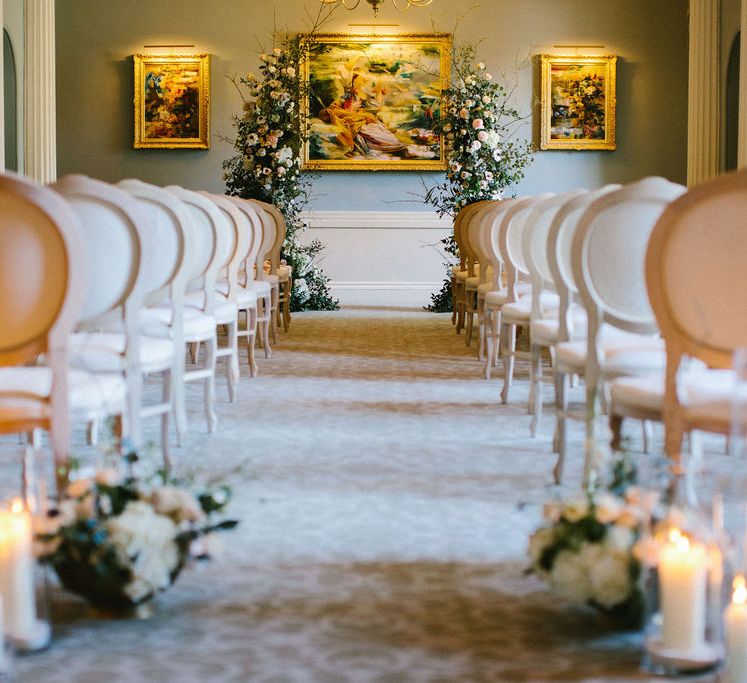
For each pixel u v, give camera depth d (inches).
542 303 226.5
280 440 192.9
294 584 111.5
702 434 197.9
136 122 534.9
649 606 89.7
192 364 299.3
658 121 535.8
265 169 435.2
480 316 309.9
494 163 453.7
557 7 533.6
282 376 278.4
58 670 88.2
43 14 414.6
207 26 535.5
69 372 120.2
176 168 540.7
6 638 90.3
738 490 82.6
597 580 95.0
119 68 536.7
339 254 547.5
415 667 89.1
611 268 138.0
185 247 181.0
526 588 110.3
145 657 91.1
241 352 332.5
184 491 102.7
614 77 530.6
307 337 379.2
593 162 538.0
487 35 534.9
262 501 118.0
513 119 536.7
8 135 459.2
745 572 83.2
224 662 90.1
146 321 184.4
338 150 537.6
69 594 107.7
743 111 333.1
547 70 532.1
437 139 536.1
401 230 546.0
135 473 105.3
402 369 293.4
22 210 107.0
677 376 109.0
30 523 92.2
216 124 538.6
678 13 532.4
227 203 236.1
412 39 531.2
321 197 544.1
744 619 79.9
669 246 106.9
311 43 530.6
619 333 174.6
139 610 100.7
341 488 155.9
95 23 535.5
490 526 135.0
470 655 91.8
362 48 531.8
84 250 109.8
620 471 103.7
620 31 533.6
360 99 534.3
